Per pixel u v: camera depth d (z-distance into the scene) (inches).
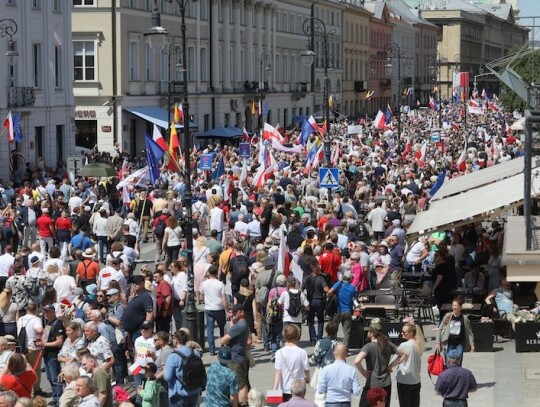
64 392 921.5
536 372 1202.0
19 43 3218.5
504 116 6953.7
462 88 7795.3
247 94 5551.2
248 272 1503.4
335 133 4559.5
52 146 3444.9
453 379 936.3
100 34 4018.2
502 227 1707.7
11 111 3117.6
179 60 4658.0
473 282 1459.2
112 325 1206.9
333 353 997.2
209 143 4886.8
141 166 3304.6
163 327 1333.7
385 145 4291.3
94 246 1865.2
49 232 1983.3
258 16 5876.0
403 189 2443.4
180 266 1421.0
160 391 982.4
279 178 2704.2
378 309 1386.6
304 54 2906.0
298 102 6609.3
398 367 997.8
